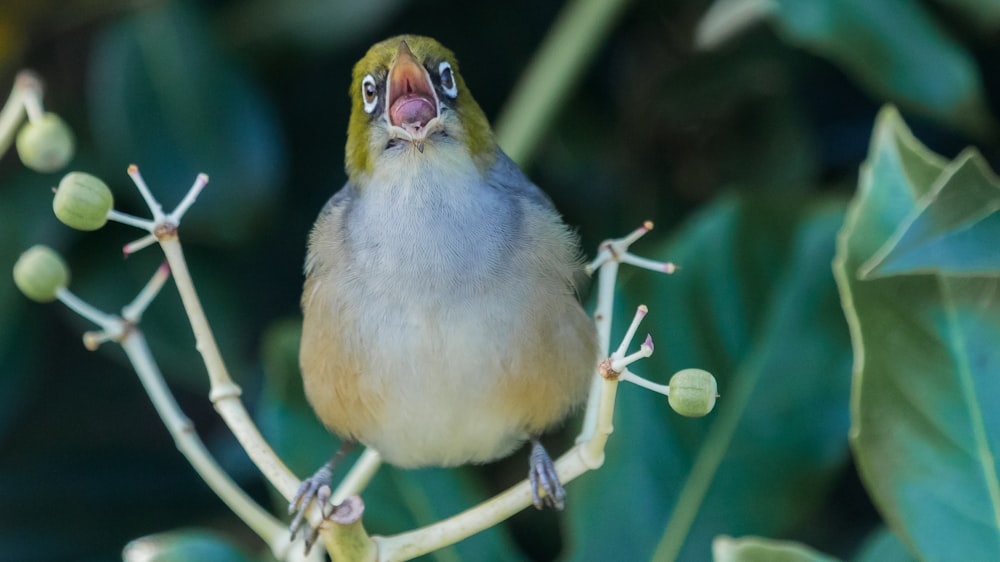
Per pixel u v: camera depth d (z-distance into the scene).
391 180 2.25
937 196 2.20
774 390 2.28
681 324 2.28
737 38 2.33
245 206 2.32
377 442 2.25
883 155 2.23
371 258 2.24
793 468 2.27
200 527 2.34
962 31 2.33
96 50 2.33
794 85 2.34
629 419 2.27
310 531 2.22
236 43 2.33
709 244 2.29
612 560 2.27
